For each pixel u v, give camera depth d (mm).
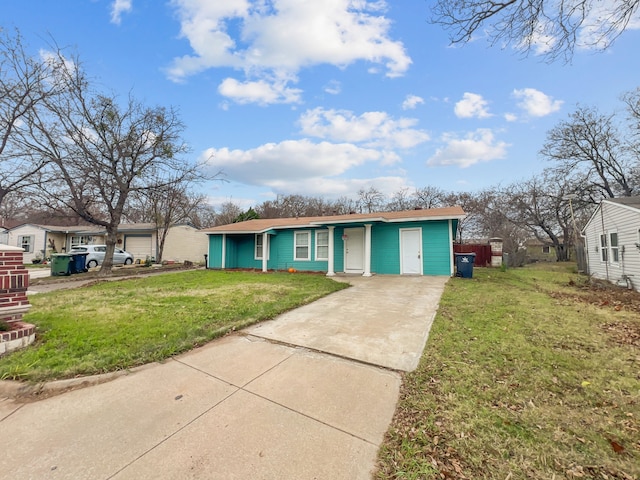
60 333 4410
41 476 1833
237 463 1927
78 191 13016
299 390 2863
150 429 2291
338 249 13367
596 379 2949
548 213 24406
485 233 30203
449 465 1868
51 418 2451
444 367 3238
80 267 15352
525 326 4648
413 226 11969
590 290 8977
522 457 1922
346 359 3549
